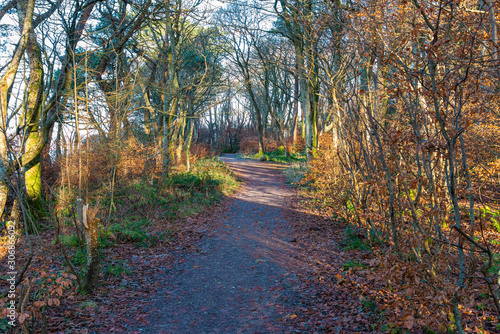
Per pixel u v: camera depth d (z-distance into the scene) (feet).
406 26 16.03
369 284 17.80
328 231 30.73
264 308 17.29
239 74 92.73
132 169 39.47
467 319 13.10
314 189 51.62
